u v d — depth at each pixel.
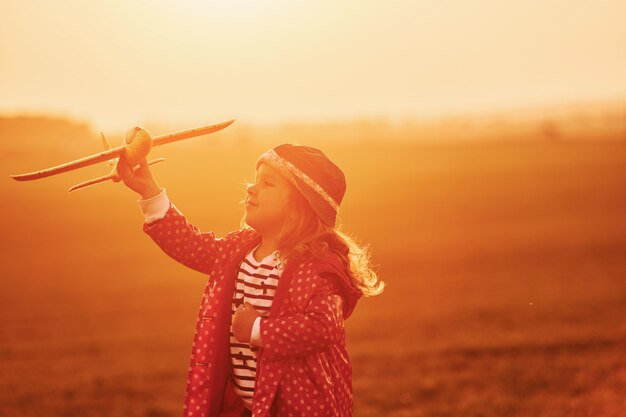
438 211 75.75
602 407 10.73
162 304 35.44
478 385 16.52
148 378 21.34
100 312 33.88
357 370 19.66
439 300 32.88
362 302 33.09
